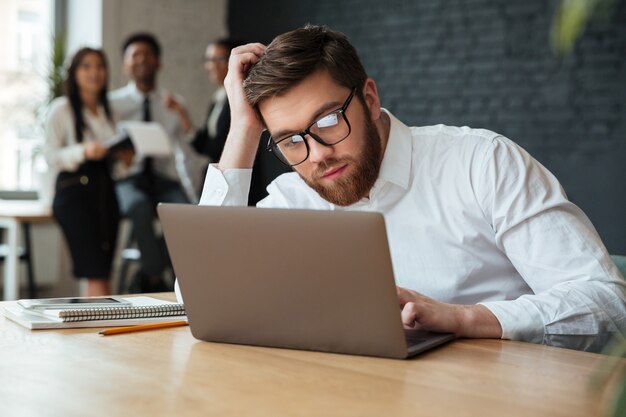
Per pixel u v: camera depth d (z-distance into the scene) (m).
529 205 1.67
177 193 5.41
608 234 5.29
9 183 6.28
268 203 2.07
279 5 6.89
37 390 1.03
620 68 5.21
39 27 6.43
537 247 1.63
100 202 4.70
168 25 6.81
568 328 1.44
